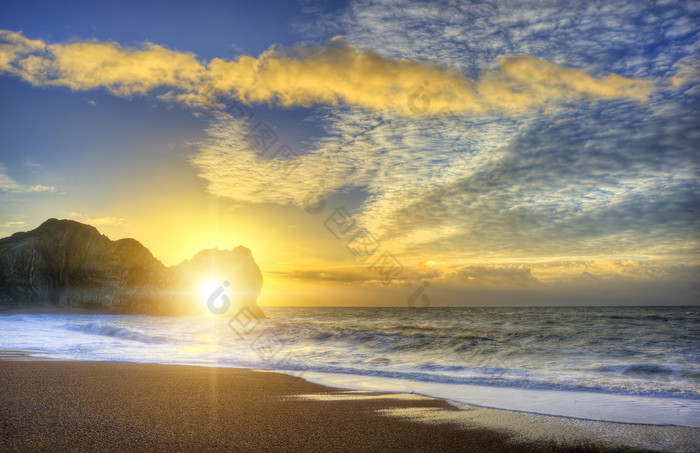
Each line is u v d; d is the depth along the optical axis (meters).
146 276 51.22
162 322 30.97
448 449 5.20
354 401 7.78
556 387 9.49
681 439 5.79
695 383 10.59
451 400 8.06
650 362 14.23
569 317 53.09
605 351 16.91
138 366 11.28
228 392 8.20
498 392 8.92
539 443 5.54
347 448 5.09
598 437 5.82
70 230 52.12
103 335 22.19
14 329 23.88
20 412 6.10
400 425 6.19
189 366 11.48
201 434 5.39
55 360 12.14
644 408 7.59
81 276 49.88
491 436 5.77
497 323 39.81
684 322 40.34
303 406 7.24
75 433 5.22
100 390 7.90
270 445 5.07
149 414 6.29
